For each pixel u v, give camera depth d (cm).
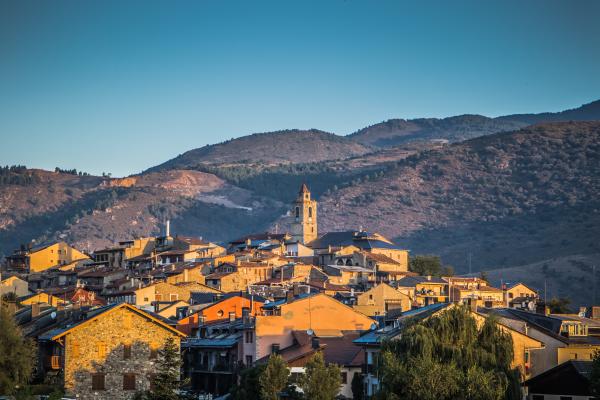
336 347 18475
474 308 18050
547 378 15850
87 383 16700
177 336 17250
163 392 15775
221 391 19825
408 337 15162
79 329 16762
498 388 14288
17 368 16288
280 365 16438
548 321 18812
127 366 16900
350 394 17375
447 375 14312
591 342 18112
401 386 14512
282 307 19512
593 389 14675
